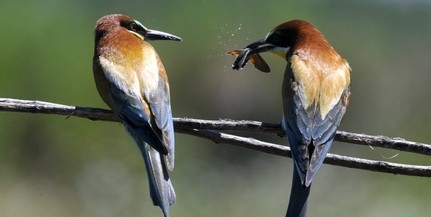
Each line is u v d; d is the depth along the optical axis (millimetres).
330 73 8906
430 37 20109
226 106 17969
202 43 18156
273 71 17859
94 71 9117
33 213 15828
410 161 16828
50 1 18500
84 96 17344
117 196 16047
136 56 9031
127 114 8664
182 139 17359
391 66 19156
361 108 18641
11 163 16719
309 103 8695
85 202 16000
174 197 8281
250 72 17844
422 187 16406
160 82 8898
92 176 16391
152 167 8391
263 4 19109
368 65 19156
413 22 20859
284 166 17469
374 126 18547
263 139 17766
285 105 8781
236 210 16406
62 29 18188
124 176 16359
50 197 16203
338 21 20641
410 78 18906
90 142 16781
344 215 16047
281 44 9406
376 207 16141
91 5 19453
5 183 16391
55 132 16828
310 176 8141
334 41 19953
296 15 19797
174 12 18844
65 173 16625
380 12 21016
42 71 17516
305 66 8930
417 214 16016
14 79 17375
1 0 18078
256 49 9469
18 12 18219
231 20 18562
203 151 17391
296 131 8531
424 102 18672
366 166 8367
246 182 17141
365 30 20484
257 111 17906
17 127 16797
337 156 8406
